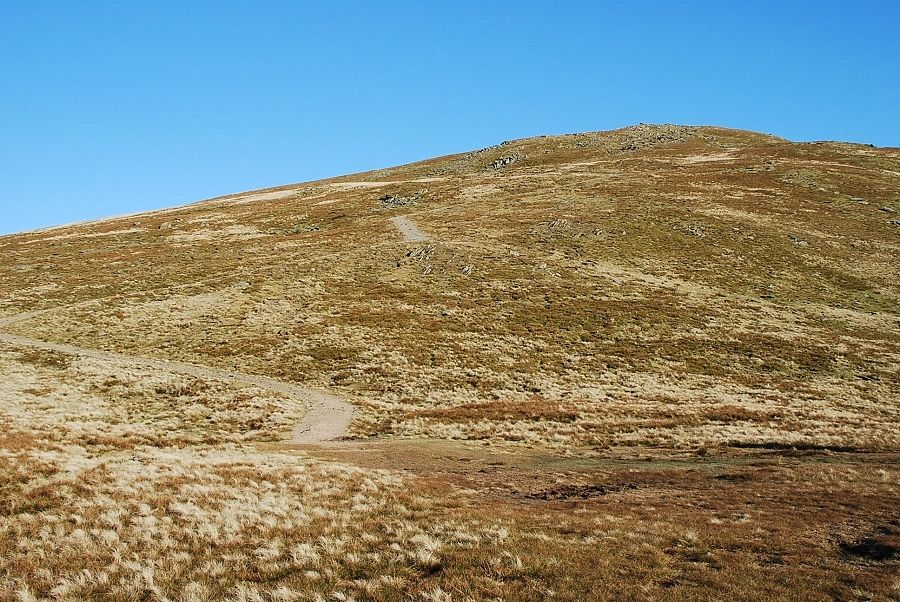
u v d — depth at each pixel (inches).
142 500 618.5
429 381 1678.2
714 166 4704.7
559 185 4254.4
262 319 2098.9
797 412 1450.5
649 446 1154.7
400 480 796.0
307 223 3937.0
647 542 549.3
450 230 3267.7
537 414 1397.6
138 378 1590.8
